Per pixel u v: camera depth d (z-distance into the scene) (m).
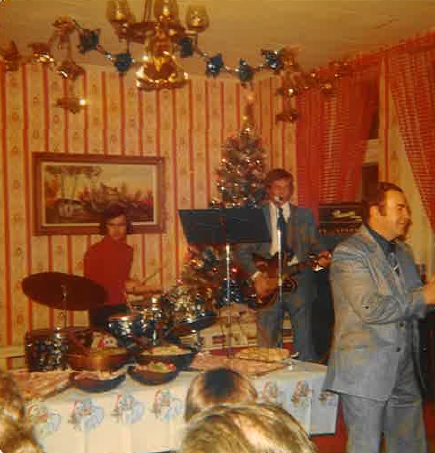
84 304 4.59
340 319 3.09
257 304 5.30
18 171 6.34
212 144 7.14
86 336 5.01
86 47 3.60
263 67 4.00
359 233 3.14
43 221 6.43
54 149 6.48
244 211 3.84
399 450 3.22
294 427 0.94
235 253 5.46
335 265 3.08
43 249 6.45
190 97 7.05
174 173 6.99
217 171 6.77
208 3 4.73
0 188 6.27
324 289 5.45
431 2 4.77
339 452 3.62
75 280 4.45
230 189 6.63
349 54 6.12
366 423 3.02
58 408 2.74
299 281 5.41
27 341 5.04
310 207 6.71
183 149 7.03
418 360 3.19
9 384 1.35
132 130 6.80
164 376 2.96
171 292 3.57
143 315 3.40
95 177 6.62
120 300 5.56
